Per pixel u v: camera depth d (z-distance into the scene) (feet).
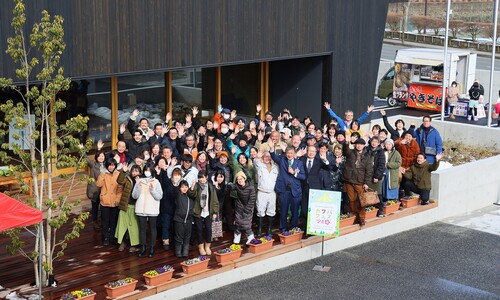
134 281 40.52
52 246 42.88
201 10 61.57
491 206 64.69
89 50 54.34
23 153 39.68
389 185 55.88
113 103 64.95
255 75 77.15
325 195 47.91
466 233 56.59
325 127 61.11
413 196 58.39
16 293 40.24
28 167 40.98
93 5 54.29
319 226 48.03
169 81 69.15
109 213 47.06
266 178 48.34
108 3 55.21
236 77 75.66
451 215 61.00
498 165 65.10
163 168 46.19
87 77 54.49
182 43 60.49
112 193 46.50
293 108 77.10
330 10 72.95
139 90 67.15
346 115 61.52
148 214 45.11
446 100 102.17
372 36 78.07
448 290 45.42
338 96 75.51
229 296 43.34
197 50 61.67
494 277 47.73
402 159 58.39
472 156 74.59
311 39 71.67
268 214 48.98
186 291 42.73
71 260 44.98
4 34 49.32
